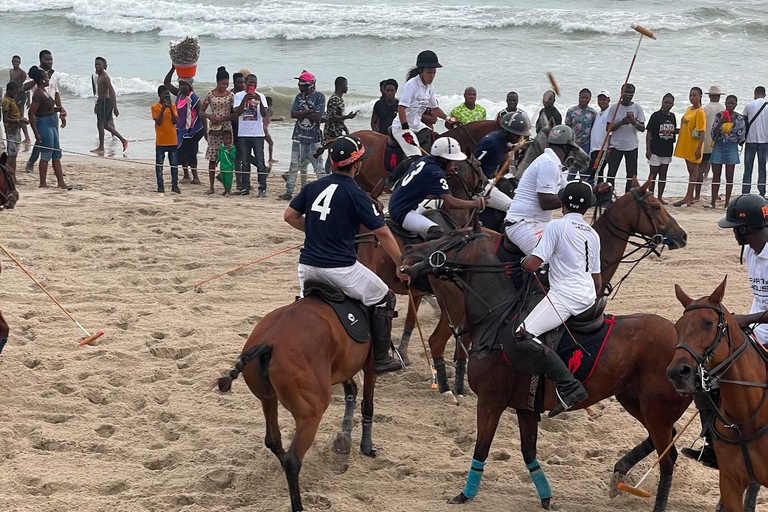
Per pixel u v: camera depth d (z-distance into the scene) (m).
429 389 9.00
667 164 16.36
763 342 6.56
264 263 12.59
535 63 27.61
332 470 7.35
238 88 16.66
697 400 5.93
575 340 6.53
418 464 7.44
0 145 18.45
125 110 24.03
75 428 7.80
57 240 13.11
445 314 8.59
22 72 19.59
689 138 16.28
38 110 15.90
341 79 15.81
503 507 6.79
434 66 10.83
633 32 31.12
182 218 14.57
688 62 27.28
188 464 7.29
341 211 6.79
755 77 25.34
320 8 36.34
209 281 11.76
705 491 7.20
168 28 33.81
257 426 8.03
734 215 6.20
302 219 7.15
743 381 5.61
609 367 6.53
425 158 8.68
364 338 6.90
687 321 5.55
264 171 16.41
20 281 11.40
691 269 12.78
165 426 7.93
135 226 13.92
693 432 8.18
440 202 8.90
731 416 5.71
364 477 7.22
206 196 16.36
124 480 6.99
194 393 8.59
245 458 7.43
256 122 16.23
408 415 8.39
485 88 24.80
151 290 11.33
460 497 6.82
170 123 16.05
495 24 32.47
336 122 15.86
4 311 10.37
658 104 22.77
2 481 6.86
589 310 6.54
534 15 33.31
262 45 31.31
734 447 5.77
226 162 16.34
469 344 8.70
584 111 16.19
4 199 9.41
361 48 30.41
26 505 6.52
